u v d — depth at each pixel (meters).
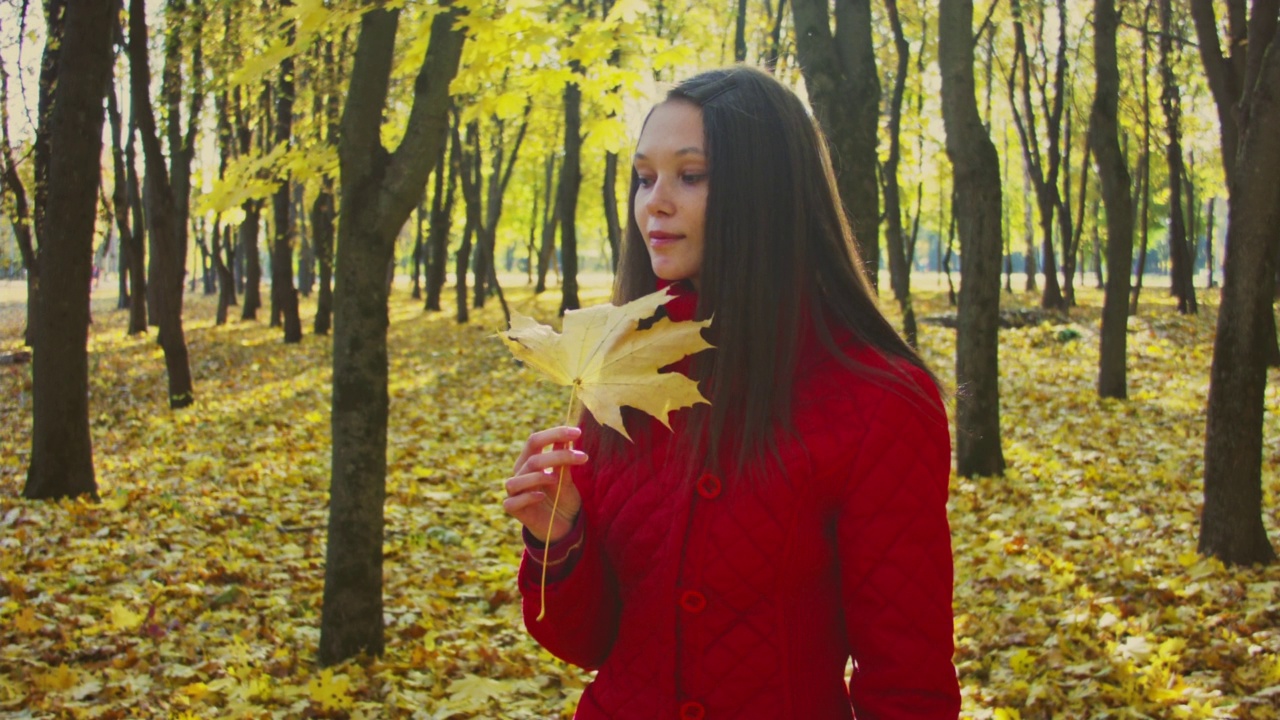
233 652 4.75
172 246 12.70
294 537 6.95
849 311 1.44
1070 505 7.27
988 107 21.61
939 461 1.33
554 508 1.35
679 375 1.21
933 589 1.28
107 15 7.78
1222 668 4.22
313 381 15.19
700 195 1.43
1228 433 5.62
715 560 1.31
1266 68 5.46
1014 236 42.44
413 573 6.21
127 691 4.28
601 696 1.43
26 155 10.22
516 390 14.19
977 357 8.34
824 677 1.38
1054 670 4.27
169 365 12.76
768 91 1.44
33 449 7.82
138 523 7.09
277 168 4.75
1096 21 12.03
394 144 6.70
